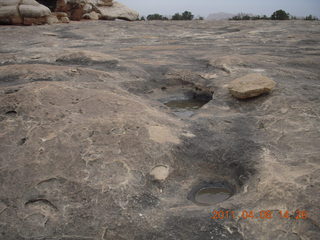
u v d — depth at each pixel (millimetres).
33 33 12742
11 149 3025
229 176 2943
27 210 2377
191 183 2830
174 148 3123
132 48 9367
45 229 2229
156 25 17281
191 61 7105
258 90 4348
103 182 2629
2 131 3297
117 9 25672
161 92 5590
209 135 3490
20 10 15656
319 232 2018
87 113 3646
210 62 6551
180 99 5418
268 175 2637
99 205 2422
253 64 6156
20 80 5082
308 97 4246
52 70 5414
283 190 2379
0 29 13539
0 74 5285
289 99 4199
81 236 2174
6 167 2785
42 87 4180
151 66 6504
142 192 2584
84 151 2957
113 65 6414
